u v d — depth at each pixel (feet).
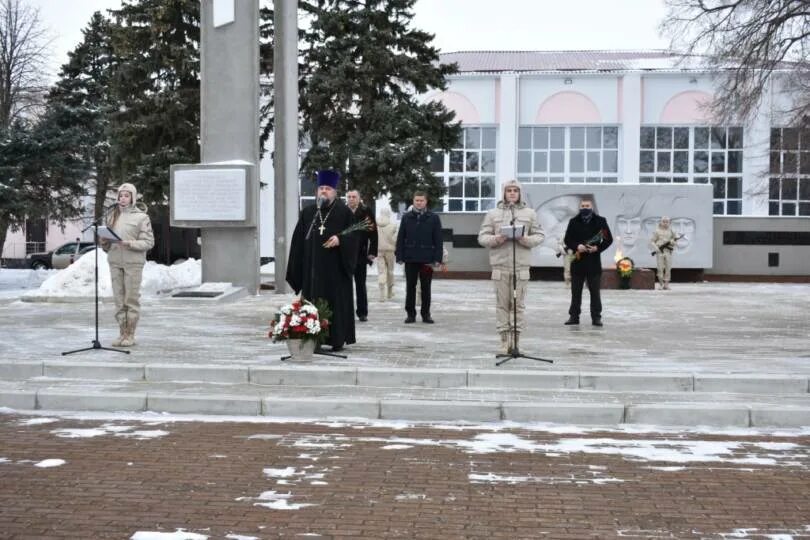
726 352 37.37
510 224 35.68
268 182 146.10
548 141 149.89
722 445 24.27
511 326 35.88
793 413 26.73
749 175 145.18
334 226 36.32
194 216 70.18
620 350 37.86
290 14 75.36
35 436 25.03
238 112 71.20
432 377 30.99
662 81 147.33
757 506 18.75
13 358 34.45
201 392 29.63
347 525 17.34
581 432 25.82
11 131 110.42
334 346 36.45
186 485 20.12
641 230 104.22
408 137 103.04
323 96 102.47
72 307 60.08
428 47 106.93
